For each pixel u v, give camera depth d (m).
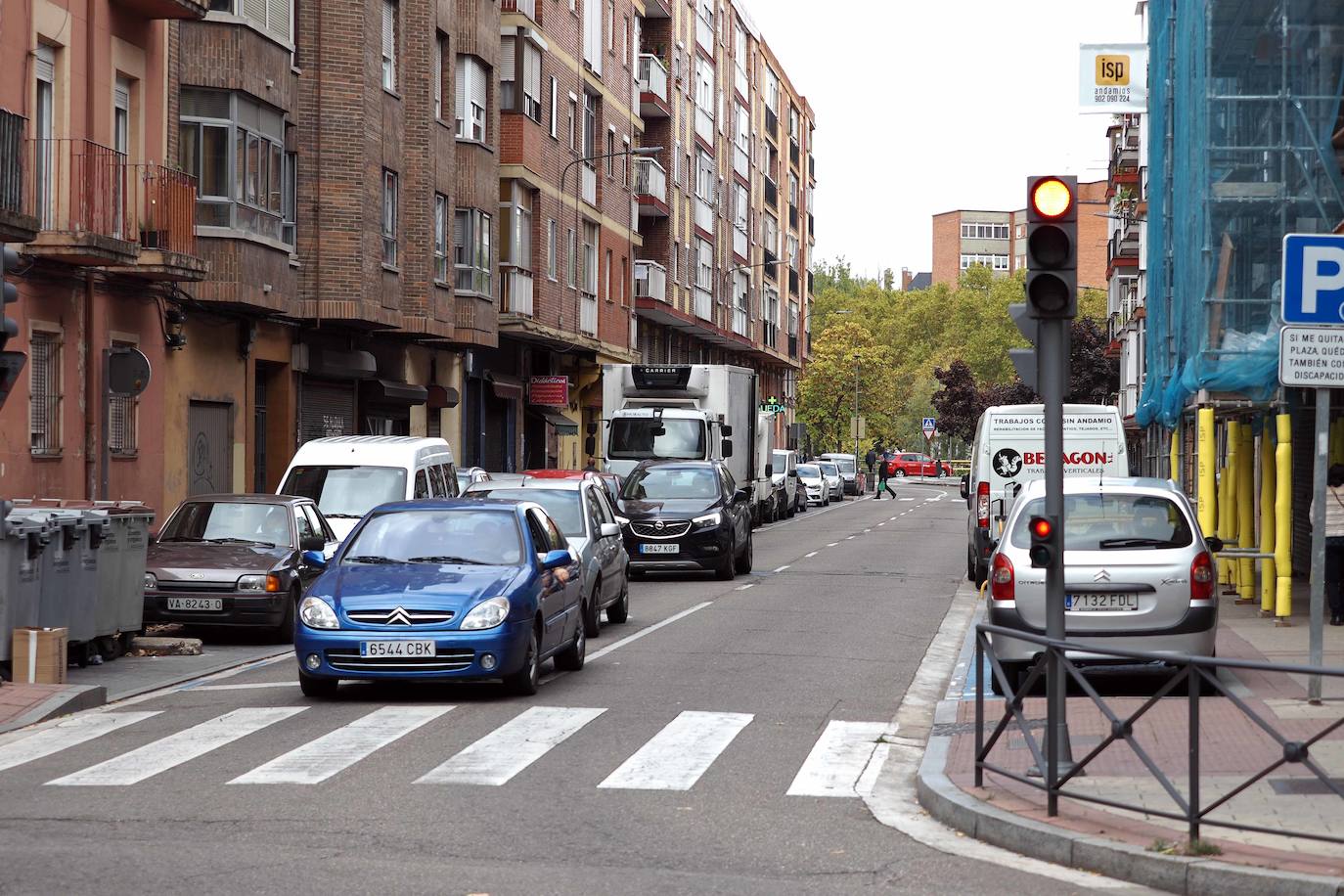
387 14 32.91
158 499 25.02
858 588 25.80
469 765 10.33
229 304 26.38
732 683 14.51
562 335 45.00
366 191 30.77
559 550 14.85
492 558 14.16
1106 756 8.14
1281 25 21.06
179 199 24.17
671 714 12.59
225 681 14.97
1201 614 13.27
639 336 59.91
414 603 13.09
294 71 29.45
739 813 8.98
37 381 21.77
